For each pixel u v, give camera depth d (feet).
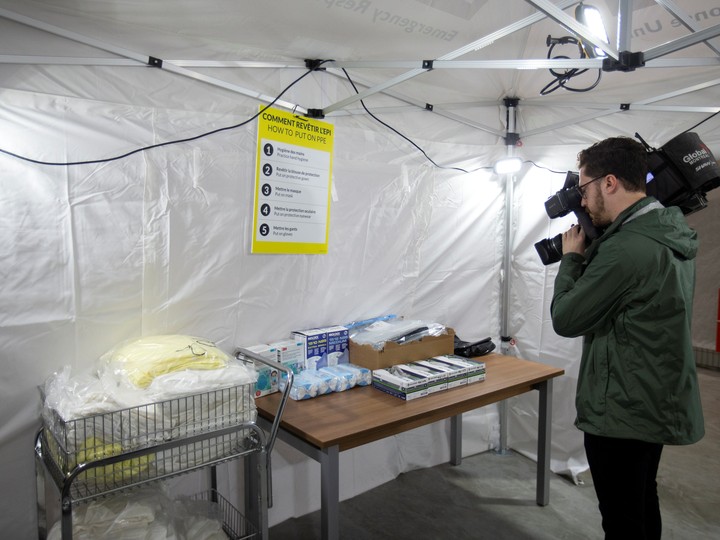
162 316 5.84
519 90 8.46
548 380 7.47
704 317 17.07
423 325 7.45
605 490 4.87
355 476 7.95
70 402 4.19
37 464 4.82
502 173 8.87
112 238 5.45
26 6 4.76
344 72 7.02
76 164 5.18
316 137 6.94
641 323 4.50
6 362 4.90
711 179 4.98
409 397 6.05
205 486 6.34
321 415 5.54
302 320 7.07
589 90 7.48
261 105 6.38
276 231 6.64
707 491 8.32
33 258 5.00
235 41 5.92
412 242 8.23
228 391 4.66
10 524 4.98
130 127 5.49
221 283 6.25
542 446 7.61
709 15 5.83
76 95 5.16
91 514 4.42
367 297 7.78
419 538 6.89
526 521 7.30
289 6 5.24
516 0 5.57
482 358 8.22
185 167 5.88
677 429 4.43
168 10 5.11
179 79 5.79
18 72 4.84
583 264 5.39
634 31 6.19
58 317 5.16
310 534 6.89
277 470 7.03
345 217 7.39
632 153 4.89
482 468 8.92
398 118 7.84
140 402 4.23
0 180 4.78
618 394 4.64
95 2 4.88
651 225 4.59
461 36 6.24
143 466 4.25
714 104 7.22
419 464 8.83
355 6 5.37
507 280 9.33
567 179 5.66
